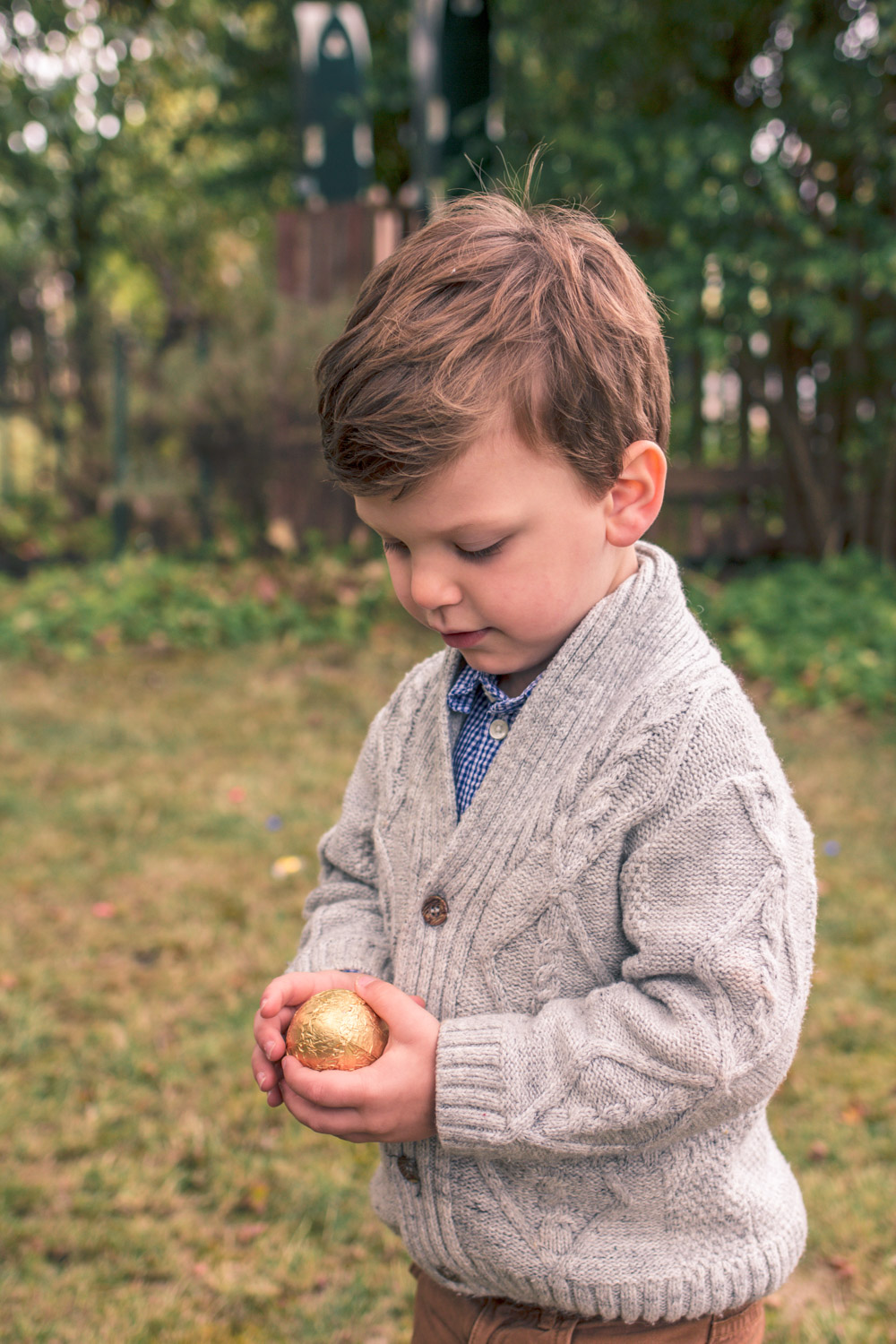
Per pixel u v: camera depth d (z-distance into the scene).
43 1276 2.30
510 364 0.94
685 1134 1.05
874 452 7.54
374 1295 2.29
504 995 1.12
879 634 6.07
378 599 7.05
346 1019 1.11
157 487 7.74
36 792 4.68
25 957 3.43
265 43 10.88
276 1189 2.55
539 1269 1.13
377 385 0.95
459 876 1.14
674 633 1.10
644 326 1.05
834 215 7.18
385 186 12.34
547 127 7.62
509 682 1.18
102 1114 2.75
